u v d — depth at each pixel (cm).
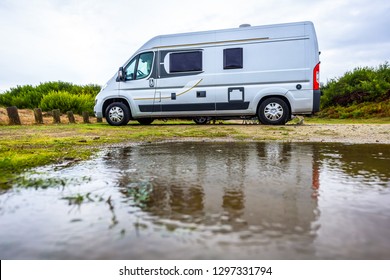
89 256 85
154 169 210
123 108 767
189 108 738
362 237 95
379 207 123
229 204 128
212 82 719
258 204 128
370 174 190
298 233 98
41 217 114
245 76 700
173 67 739
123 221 109
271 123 709
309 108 676
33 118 1074
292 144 372
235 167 216
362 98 1395
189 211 120
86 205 128
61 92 1396
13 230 103
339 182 168
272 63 685
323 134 500
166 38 743
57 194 145
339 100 1459
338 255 84
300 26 672
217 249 87
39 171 203
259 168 212
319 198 136
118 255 85
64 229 103
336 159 252
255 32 693
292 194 143
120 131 579
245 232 99
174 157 269
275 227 103
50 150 311
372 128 593
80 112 1309
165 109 750
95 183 168
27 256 87
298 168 211
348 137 454
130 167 219
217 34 714
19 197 140
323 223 106
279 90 683
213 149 326
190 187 158
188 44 730
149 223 107
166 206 126
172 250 87
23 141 396
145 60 757
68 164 232
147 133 534
